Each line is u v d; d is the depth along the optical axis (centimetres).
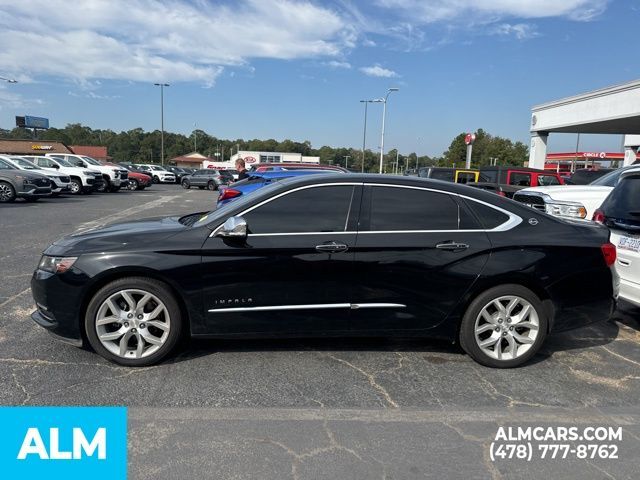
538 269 397
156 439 292
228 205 429
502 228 404
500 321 404
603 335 493
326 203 397
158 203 1981
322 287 388
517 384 378
